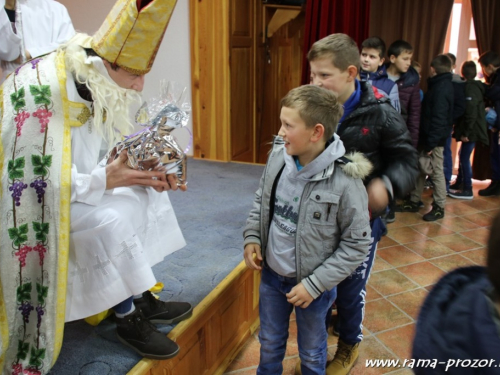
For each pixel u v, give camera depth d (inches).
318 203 50.2
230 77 133.3
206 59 133.1
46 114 46.1
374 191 55.7
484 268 24.0
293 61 177.5
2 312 46.4
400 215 140.4
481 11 156.1
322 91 48.6
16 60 77.1
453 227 130.3
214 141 139.9
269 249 55.4
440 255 111.3
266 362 58.2
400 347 75.3
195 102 137.9
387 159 58.4
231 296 70.8
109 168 47.6
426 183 163.8
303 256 51.7
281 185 53.5
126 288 49.5
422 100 134.6
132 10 45.7
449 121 130.9
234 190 111.7
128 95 50.9
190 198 106.0
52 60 48.2
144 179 48.8
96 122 48.6
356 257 50.1
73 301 49.4
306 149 49.4
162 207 59.0
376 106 56.9
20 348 48.3
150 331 53.2
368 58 102.9
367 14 108.7
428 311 26.1
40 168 45.7
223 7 127.3
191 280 69.2
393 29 161.6
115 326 58.4
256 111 154.4
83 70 47.6
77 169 49.6
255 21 145.2
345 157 50.6
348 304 63.0
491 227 21.7
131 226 49.9
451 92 128.3
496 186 159.2
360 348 75.0
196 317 59.9
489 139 159.5
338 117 49.8
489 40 159.5
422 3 157.2
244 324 77.3
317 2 102.9
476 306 23.8
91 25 136.9
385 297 91.3
